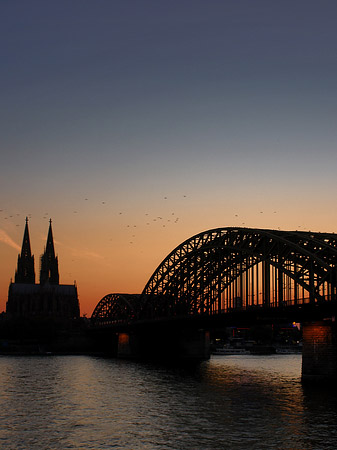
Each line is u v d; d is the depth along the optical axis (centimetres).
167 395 9350
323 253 10925
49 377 12512
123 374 13300
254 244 12531
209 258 15062
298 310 10612
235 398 8925
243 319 13250
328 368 10662
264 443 5997
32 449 5853
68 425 6912
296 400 8650
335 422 6981
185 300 17100
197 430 6600
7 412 7762
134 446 5934
